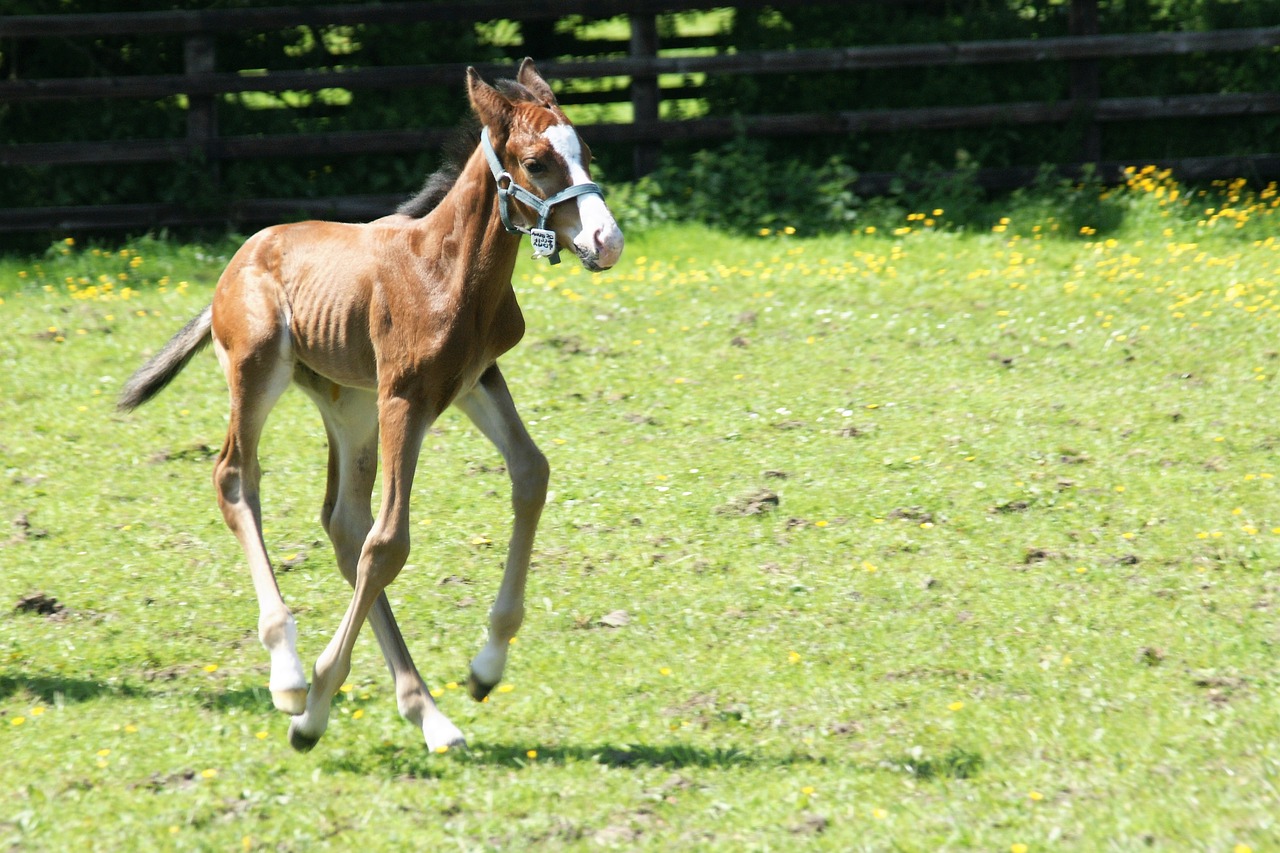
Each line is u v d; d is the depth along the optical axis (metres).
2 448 12.91
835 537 10.73
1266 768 6.91
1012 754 7.29
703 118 22.78
